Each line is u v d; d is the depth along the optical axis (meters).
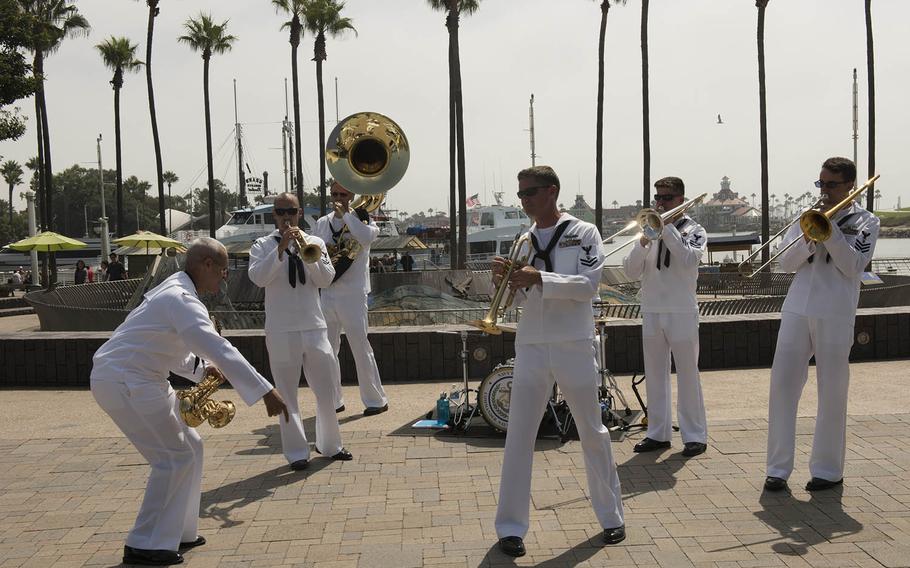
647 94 34.53
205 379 4.63
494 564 4.28
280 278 6.15
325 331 6.31
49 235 30.58
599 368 7.43
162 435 4.38
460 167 33.75
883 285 20.11
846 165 5.23
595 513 4.61
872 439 6.29
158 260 22.08
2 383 9.80
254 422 7.67
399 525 4.87
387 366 9.56
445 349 9.56
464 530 4.76
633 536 4.59
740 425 6.92
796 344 5.33
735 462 5.94
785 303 5.47
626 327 9.61
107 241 43.00
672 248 6.10
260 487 5.67
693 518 4.84
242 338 9.53
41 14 37.41
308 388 9.38
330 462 6.23
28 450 6.69
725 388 8.63
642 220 5.95
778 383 5.37
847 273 5.17
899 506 4.90
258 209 42.59
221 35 42.47
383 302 17.75
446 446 6.57
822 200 5.34
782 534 4.54
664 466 5.93
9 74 21.55
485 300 19.78
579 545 4.50
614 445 6.59
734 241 41.44
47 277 39.62
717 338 9.85
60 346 9.76
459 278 20.44
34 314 25.00
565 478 5.66
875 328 10.04
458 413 7.05
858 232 5.25
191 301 4.35
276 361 6.12
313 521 4.98
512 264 4.43
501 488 4.53
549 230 4.61
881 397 7.91
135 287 22.91
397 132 7.40
